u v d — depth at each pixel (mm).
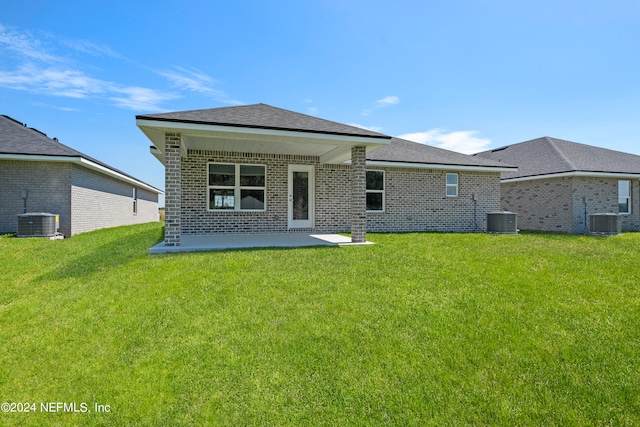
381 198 13828
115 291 5137
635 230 16062
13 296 5172
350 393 2986
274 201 12266
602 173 14773
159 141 8781
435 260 7023
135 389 3045
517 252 8047
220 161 11688
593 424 2682
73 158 11797
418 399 2926
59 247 9062
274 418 2719
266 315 4328
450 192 14852
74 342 3807
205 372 3252
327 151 11430
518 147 20094
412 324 4133
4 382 3168
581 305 4695
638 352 3574
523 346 3676
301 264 6484
